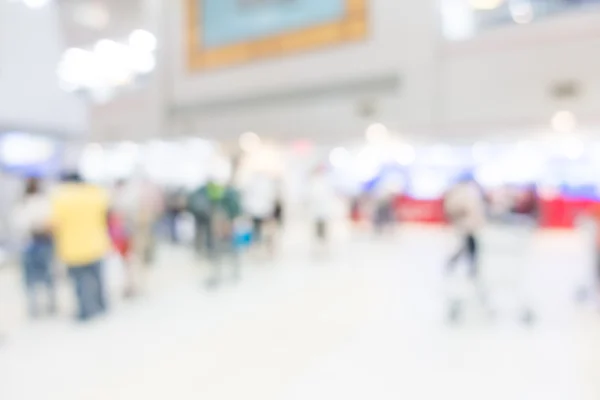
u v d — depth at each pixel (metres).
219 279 6.34
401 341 4.00
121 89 11.25
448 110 7.10
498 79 6.72
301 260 7.79
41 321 4.69
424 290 5.70
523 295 5.32
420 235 10.61
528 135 7.82
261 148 9.01
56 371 3.44
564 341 3.96
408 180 12.48
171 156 12.59
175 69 10.16
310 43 8.31
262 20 8.89
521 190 7.84
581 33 6.13
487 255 4.73
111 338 4.15
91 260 4.66
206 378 3.29
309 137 8.42
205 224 6.99
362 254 8.29
